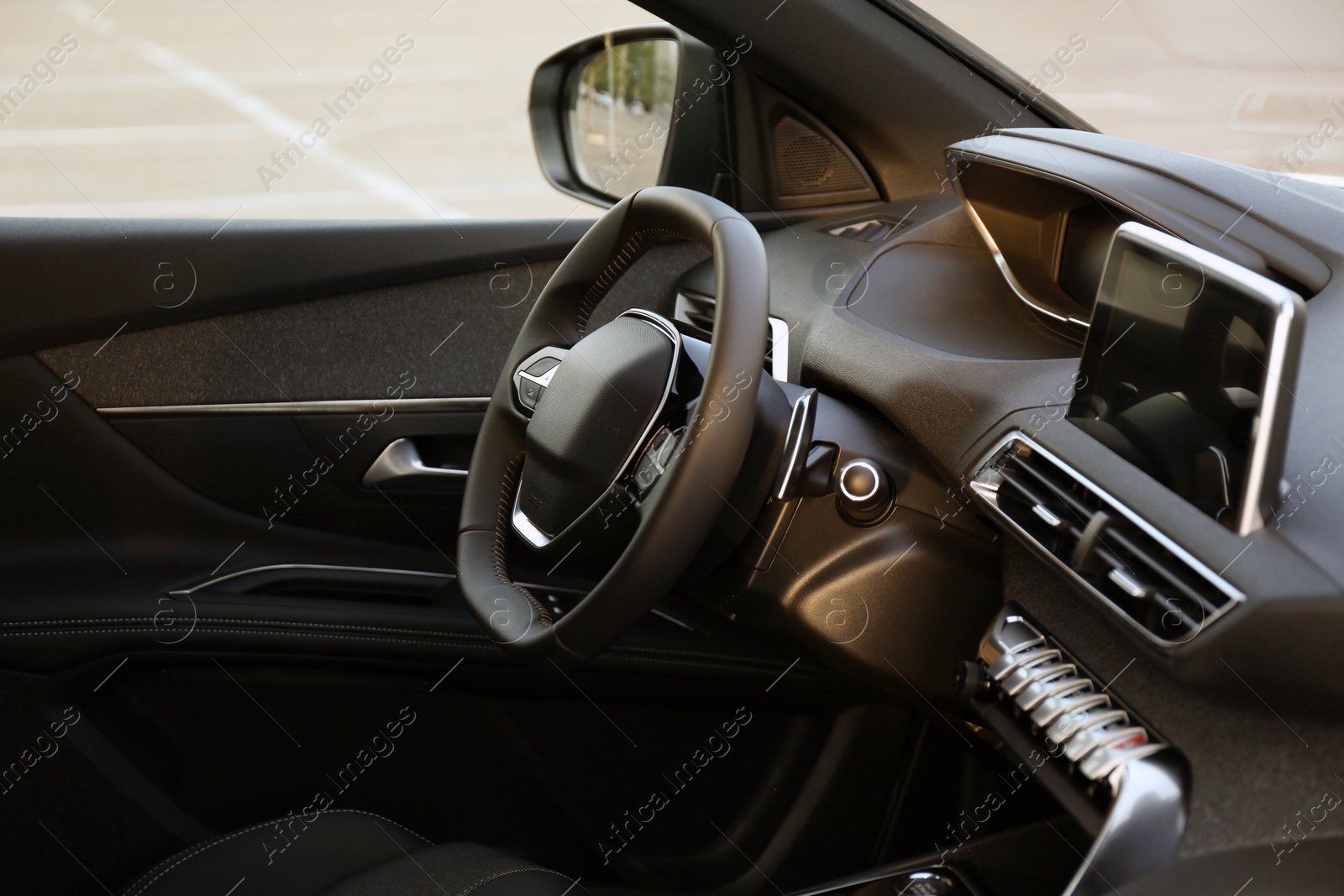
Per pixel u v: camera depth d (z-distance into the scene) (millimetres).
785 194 1476
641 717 1413
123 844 1220
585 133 1502
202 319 1373
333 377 1437
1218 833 801
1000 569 1134
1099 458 882
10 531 1328
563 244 1487
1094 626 936
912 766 1345
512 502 1133
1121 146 1105
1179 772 834
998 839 1121
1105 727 879
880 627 1140
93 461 1362
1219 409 762
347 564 1479
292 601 1354
